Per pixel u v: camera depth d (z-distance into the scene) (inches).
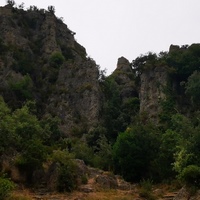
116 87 3378.4
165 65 3024.1
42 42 3937.0
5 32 3777.1
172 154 1744.6
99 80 3449.8
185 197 1275.8
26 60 3553.2
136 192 1477.6
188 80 2763.3
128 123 2878.9
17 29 3902.6
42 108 3164.4
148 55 3841.0
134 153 1855.3
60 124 2950.3
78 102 3120.1
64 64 3494.1
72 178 1460.4
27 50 3715.6
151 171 1785.2
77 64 3425.2
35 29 4104.3
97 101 3061.0
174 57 3083.2
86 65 3373.5
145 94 2962.6
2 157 1496.1
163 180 1694.1
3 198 1111.0
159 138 1940.2
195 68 2935.5
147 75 3061.0
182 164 1437.0
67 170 1462.8
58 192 1396.4
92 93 3115.2
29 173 1485.0
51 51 3814.0
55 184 1427.2
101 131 2682.1
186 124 2005.4
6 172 1432.1
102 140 2332.7
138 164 1828.2
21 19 4079.7
